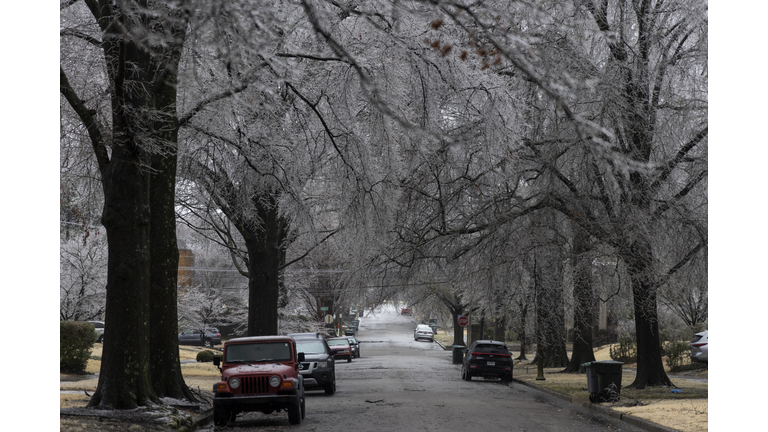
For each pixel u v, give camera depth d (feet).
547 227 66.74
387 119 56.39
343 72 57.41
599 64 65.31
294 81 53.26
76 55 54.39
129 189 43.57
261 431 40.22
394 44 53.42
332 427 41.27
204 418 45.44
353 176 61.21
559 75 29.60
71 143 57.93
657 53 64.90
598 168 60.44
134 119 42.52
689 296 69.87
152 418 39.50
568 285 72.18
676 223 62.59
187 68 45.21
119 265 42.98
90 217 72.02
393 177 62.23
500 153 62.80
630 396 59.16
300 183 70.95
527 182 72.43
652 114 63.21
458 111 66.23
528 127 66.03
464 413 48.52
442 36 52.34
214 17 27.07
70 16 53.72
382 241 67.00
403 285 80.28
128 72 44.93
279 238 100.89
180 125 53.36
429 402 57.00
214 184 71.51
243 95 54.95
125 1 31.24
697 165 63.00
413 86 58.39
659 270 62.59
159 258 51.62
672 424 40.73
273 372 43.09
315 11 26.76
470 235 74.74
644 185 61.16
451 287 102.99
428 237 73.26
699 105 62.80
